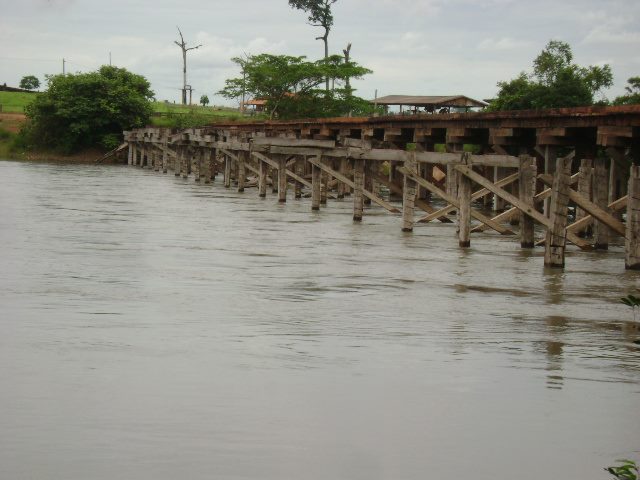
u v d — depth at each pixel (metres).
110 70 71.12
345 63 71.19
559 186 18.09
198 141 46.59
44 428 7.81
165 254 19.02
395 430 8.00
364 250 20.55
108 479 6.84
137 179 47.91
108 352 10.30
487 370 10.03
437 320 12.79
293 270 17.27
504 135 24.16
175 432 7.79
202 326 11.84
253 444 7.58
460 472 7.16
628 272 17.80
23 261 17.39
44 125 69.62
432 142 30.83
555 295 15.17
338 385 9.25
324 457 7.36
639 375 10.01
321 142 31.03
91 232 22.66
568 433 8.07
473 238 23.27
